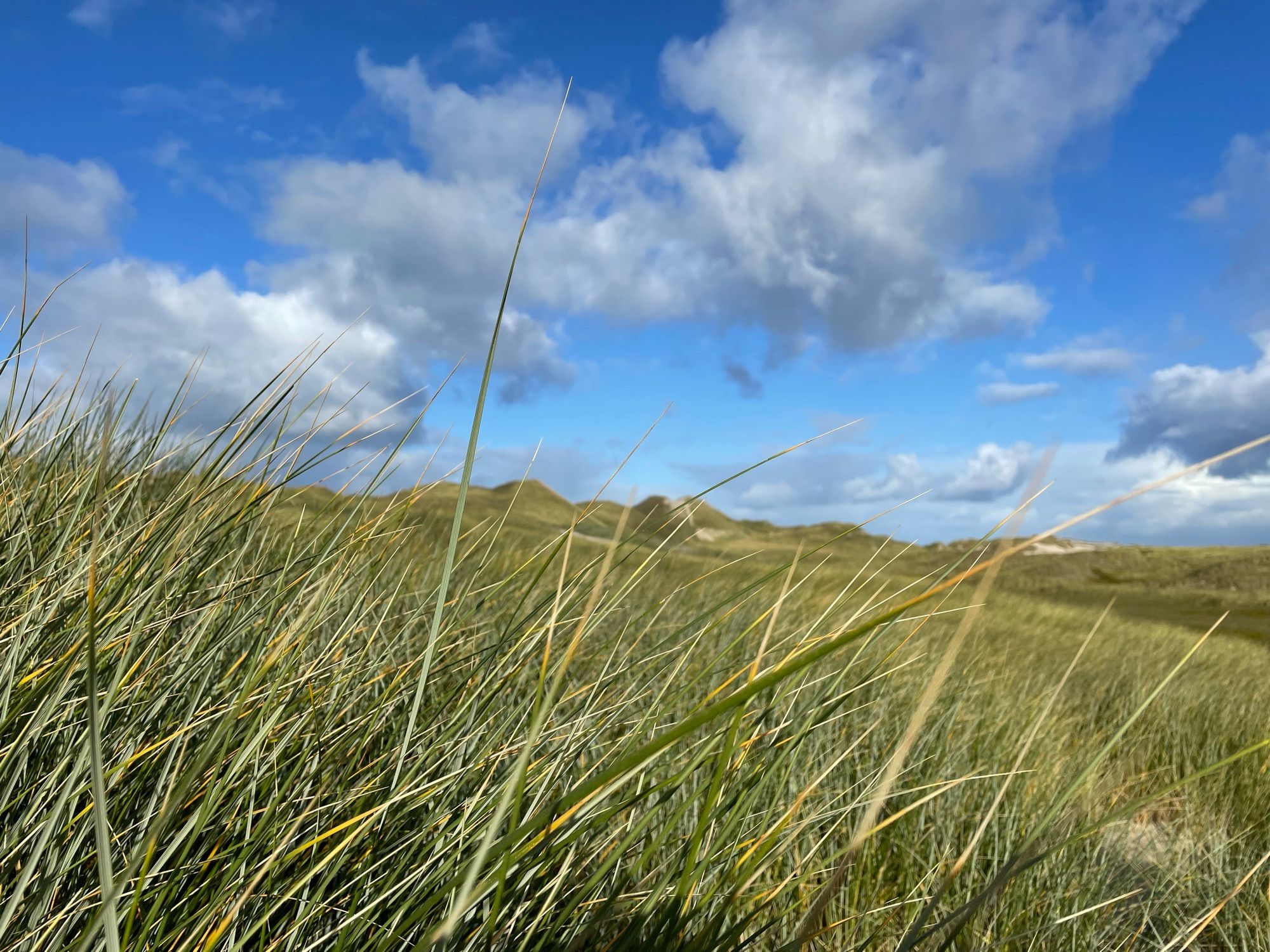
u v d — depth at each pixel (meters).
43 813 1.00
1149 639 11.08
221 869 1.01
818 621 1.25
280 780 1.18
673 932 0.86
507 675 1.35
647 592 4.54
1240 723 5.62
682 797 1.58
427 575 2.57
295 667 1.32
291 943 0.91
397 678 1.35
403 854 1.12
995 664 5.32
